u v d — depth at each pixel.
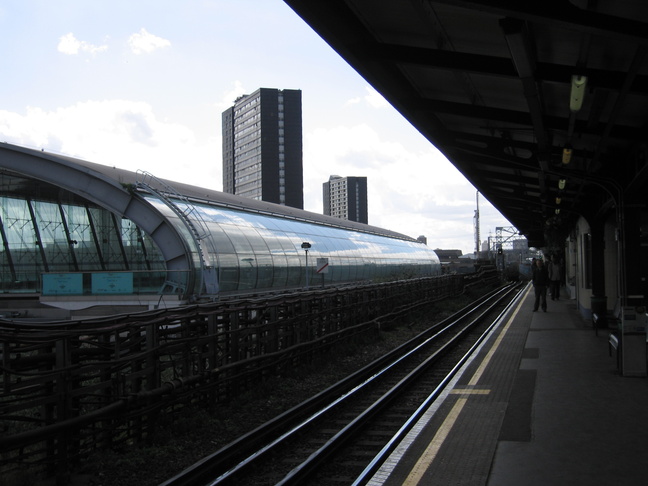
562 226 28.03
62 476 6.34
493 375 10.58
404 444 6.84
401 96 10.25
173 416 8.47
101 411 6.90
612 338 11.38
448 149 12.91
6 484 5.91
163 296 24.19
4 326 6.06
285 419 8.64
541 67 7.58
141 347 8.36
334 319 15.62
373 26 8.13
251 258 27.05
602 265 16.81
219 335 9.62
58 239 30.73
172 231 24.17
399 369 13.42
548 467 5.82
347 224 46.41
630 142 10.75
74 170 25.70
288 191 186.00
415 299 26.31
